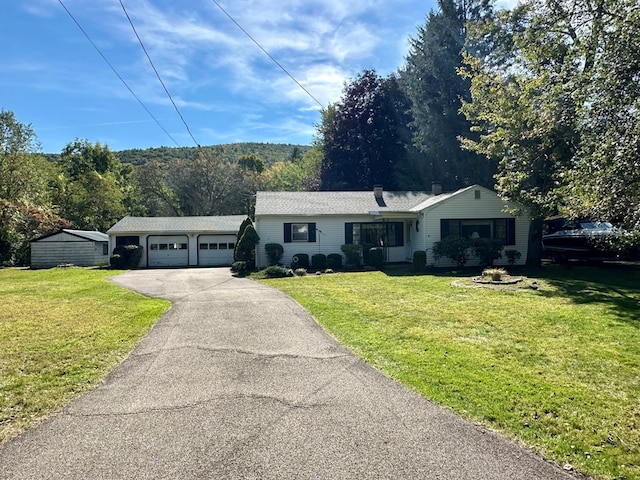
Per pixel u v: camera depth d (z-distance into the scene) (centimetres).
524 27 1630
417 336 622
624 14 810
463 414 360
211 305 905
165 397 405
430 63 2506
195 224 2398
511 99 1426
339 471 274
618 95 736
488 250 1608
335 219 1830
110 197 3719
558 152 1247
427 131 2498
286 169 4859
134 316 798
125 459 291
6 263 2508
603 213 732
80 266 2333
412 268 1647
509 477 268
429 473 271
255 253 1792
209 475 270
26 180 2861
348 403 385
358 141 2845
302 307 862
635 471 276
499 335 628
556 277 1292
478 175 2336
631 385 430
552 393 405
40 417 362
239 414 363
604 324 694
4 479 268
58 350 570
